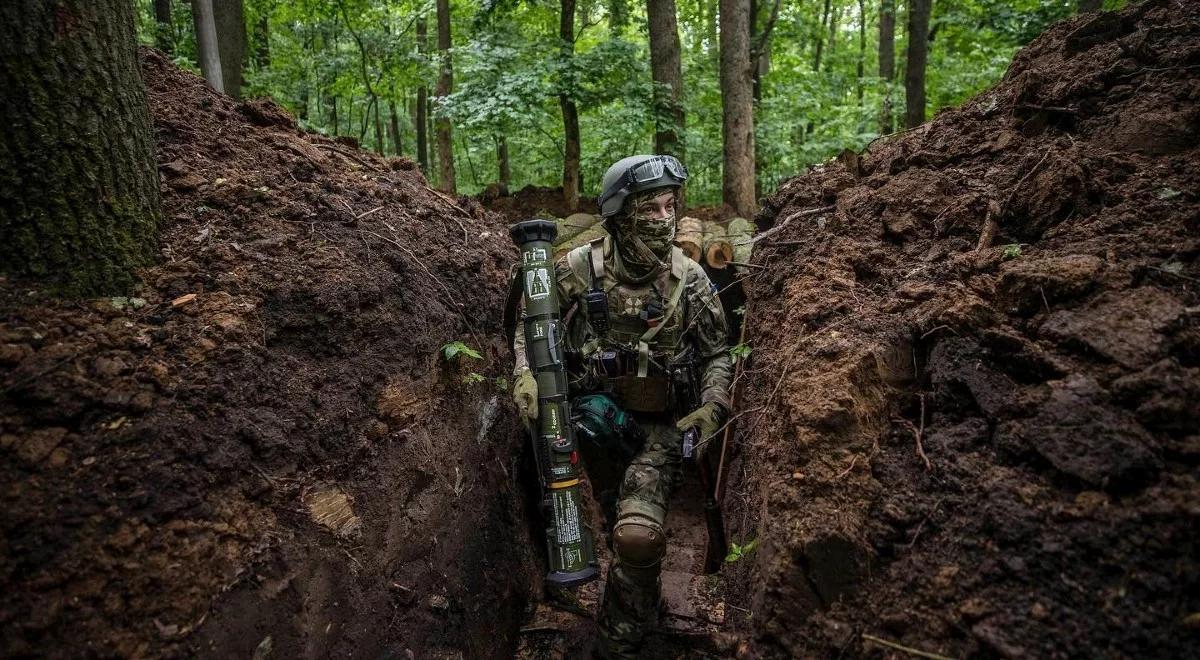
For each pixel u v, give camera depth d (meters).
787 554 1.56
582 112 7.36
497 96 6.50
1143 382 1.34
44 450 1.36
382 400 2.05
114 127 1.78
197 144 2.47
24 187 1.61
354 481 1.87
